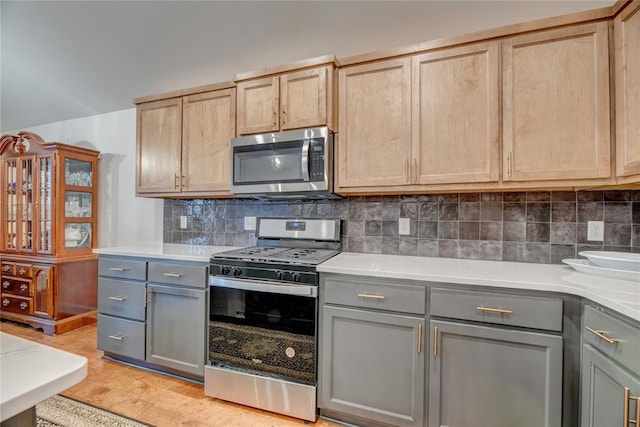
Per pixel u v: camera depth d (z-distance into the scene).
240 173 2.14
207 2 2.04
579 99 1.50
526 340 1.34
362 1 1.88
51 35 2.50
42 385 0.52
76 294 3.03
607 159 1.45
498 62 1.63
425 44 1.76
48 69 2.89
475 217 2.00
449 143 1.72
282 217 2.47
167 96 2.45
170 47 2.44
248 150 2.11
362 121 1.91
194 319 2.00
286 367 1.75
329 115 1.95
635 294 1.12
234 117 2.25
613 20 1.43
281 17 2.06
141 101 2.53
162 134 2.47
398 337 1.54
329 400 1.67
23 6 2.26
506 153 1.62
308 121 1.99
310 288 1.69
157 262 2.12
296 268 1.74
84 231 3.14
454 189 1.75
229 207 2.69
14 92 3.29
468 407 1.43
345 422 1.69
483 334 1.40
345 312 1.63
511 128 1.61
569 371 1.29
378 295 1.57
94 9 2.19
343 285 1.64
